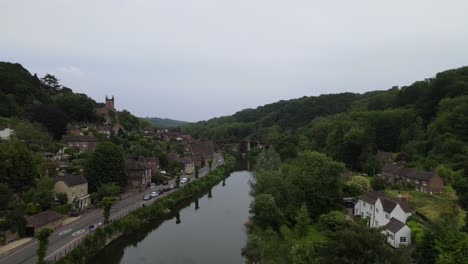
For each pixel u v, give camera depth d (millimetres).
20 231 60625
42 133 118688
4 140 104250
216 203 107188
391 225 61562
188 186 115750
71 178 85188
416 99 179500
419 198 86125
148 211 81938
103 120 191250
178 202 102188
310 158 81750
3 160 75812
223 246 69438
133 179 112062
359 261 33562
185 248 68312
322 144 185500
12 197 67312
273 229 72250
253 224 77062
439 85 160875
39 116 139000
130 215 74438
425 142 131625
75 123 169375
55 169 94812
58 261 48469
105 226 65000
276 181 84188
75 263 52031
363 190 94625
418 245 48906
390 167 121062
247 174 170375
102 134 154625
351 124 157500
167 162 153500
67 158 114188
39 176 85375
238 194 120938
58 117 141625
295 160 120938
